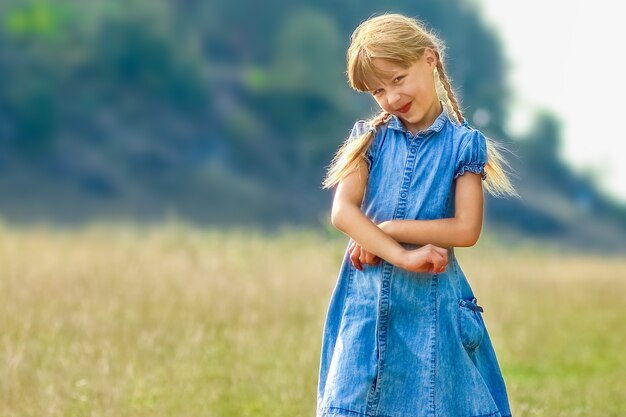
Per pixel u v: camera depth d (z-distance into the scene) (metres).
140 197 101.31
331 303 6.86
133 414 9.41
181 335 12.61
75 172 99.69
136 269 17.97
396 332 6.64
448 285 6.66
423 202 6.69
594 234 145.88
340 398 6.59
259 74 124.88
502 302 18.98
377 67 6.54
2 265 17.61
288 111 122.19
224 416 9.66
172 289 15.91
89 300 14.21
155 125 108.88
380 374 6.60
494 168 6.93
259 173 113.81
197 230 30.86
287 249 27.48
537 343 15.12
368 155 6.84
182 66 112.31
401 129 6.79
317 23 129.12
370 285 6.68
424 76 6.61
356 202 6.79
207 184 106.44
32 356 11.00
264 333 13.38
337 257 22.59
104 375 10.24
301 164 117.69
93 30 109.81
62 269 17.38
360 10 139.38
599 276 26.14
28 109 98.94
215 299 15.20
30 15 109.38
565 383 12.37
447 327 6.62
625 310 19.41
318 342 12.98
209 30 131.12
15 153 98.62
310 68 125.12
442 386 6.57
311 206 112.75
